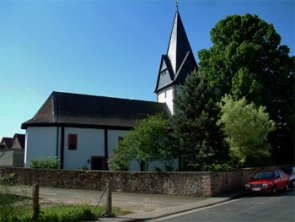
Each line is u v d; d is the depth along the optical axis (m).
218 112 33.69
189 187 24.84
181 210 18.19
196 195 24.47
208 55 46.91
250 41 43.69
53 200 21.53
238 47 42.38
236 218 14.74
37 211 14.55
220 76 43.62
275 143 45.69
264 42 44.12
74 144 40.66
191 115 33.72
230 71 43.41
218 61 44.31
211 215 16.03
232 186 27.27
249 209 17.33
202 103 33.72
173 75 51.69
